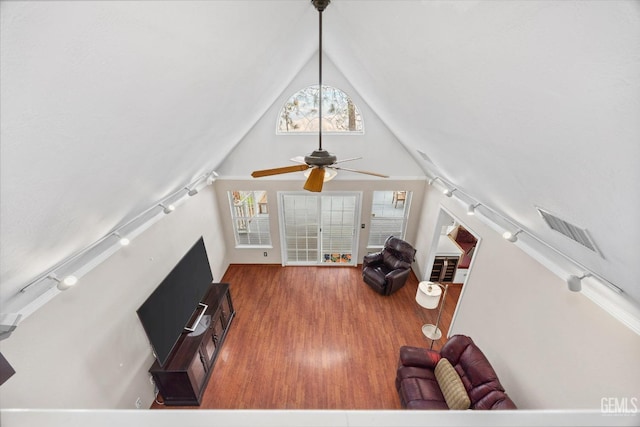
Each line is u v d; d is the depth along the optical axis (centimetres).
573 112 86
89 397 236
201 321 363
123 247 280
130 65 93
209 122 216
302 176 512
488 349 326
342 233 589
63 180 115
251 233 622
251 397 337
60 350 212
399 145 488
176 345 328
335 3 170
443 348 328
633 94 64
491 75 106
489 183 228
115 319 268
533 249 262
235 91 209
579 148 97
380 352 395
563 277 221
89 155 116
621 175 89
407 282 544
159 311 295
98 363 247
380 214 886
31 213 117
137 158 160
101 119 103
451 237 561
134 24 80
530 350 261
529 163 138
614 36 58
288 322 448
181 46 109
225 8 110
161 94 124
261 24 151
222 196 530
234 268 589
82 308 232
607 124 78
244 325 442
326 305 484
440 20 103
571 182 119
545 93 90
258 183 521
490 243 333
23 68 63
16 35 56
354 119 483
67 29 64
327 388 346
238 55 160
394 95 239
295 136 481
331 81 437
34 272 173
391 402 331
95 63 80
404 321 450
